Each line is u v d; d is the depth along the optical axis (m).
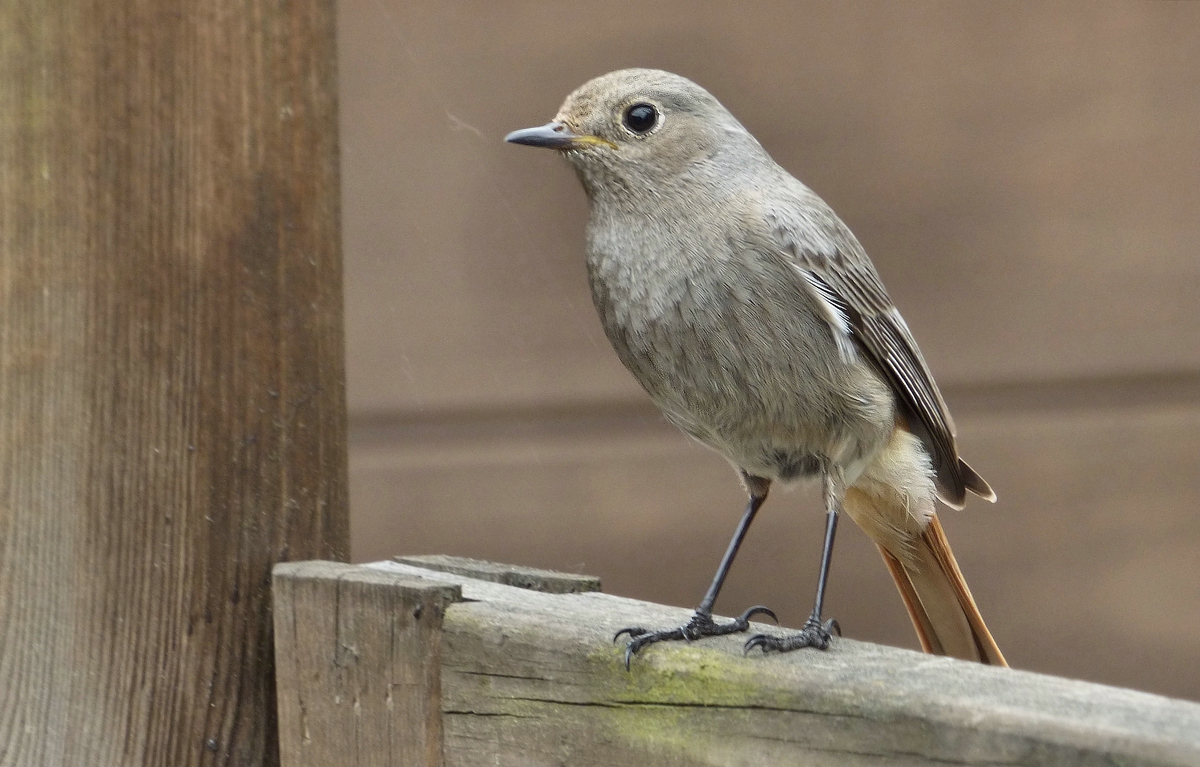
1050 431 10.55
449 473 10.56
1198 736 4.47
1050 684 5.11
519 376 10.63
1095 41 10.45
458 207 10.73
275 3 6.56
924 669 5.37
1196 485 10.44
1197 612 10.43
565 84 10.67
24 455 6.20
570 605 6.46
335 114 6.82
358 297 10.73
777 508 10.73
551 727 5.85
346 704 6.31
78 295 6.16
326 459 6.82
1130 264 10.43
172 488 6.36
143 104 6.23
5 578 6.23
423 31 10.77
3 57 6.03
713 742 5.47
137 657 6.32
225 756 6.50
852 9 10.58
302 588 6.38
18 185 6.09
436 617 6.12
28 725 6.28
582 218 10.59
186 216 6.35
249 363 6.54
